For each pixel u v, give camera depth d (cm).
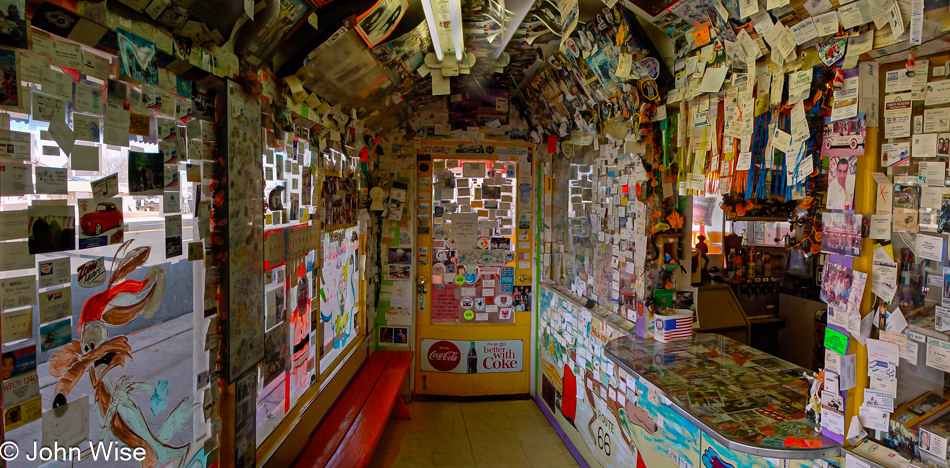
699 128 242
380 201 439
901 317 137
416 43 287
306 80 241
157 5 124
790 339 408
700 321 350
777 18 167
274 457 215
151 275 138
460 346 470
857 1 140
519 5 236
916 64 135
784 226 446
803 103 171
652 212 274
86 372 114
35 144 98
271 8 162
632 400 262
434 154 463
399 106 399
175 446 147
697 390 208
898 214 138
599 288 340
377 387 362
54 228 104
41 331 101
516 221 470
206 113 160
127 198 127
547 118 416
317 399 284
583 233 374
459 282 469
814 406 175
